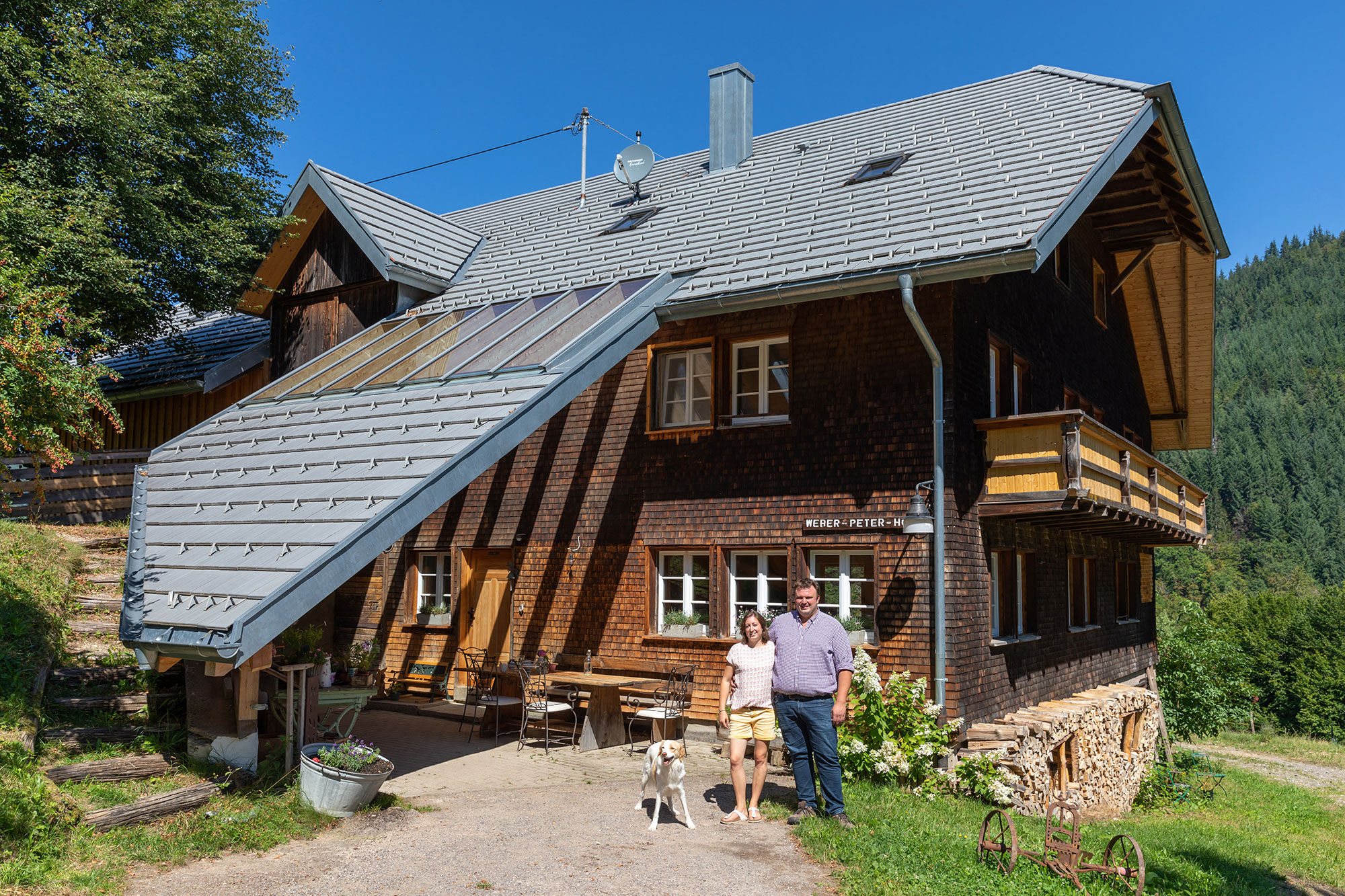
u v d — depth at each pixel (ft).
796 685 26.14
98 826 21.62
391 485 29.27
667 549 41.83
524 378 34.96
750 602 39.91
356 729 40.24
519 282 49.24
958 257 33.09
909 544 35.60
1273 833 48.34
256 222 52.80
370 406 37.42
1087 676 50.85
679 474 41.63
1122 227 55.26
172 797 23.26
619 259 46.62
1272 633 187.32
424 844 23.34
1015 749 34.58
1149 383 69.21
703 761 35.14
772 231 42.52
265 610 24.25
